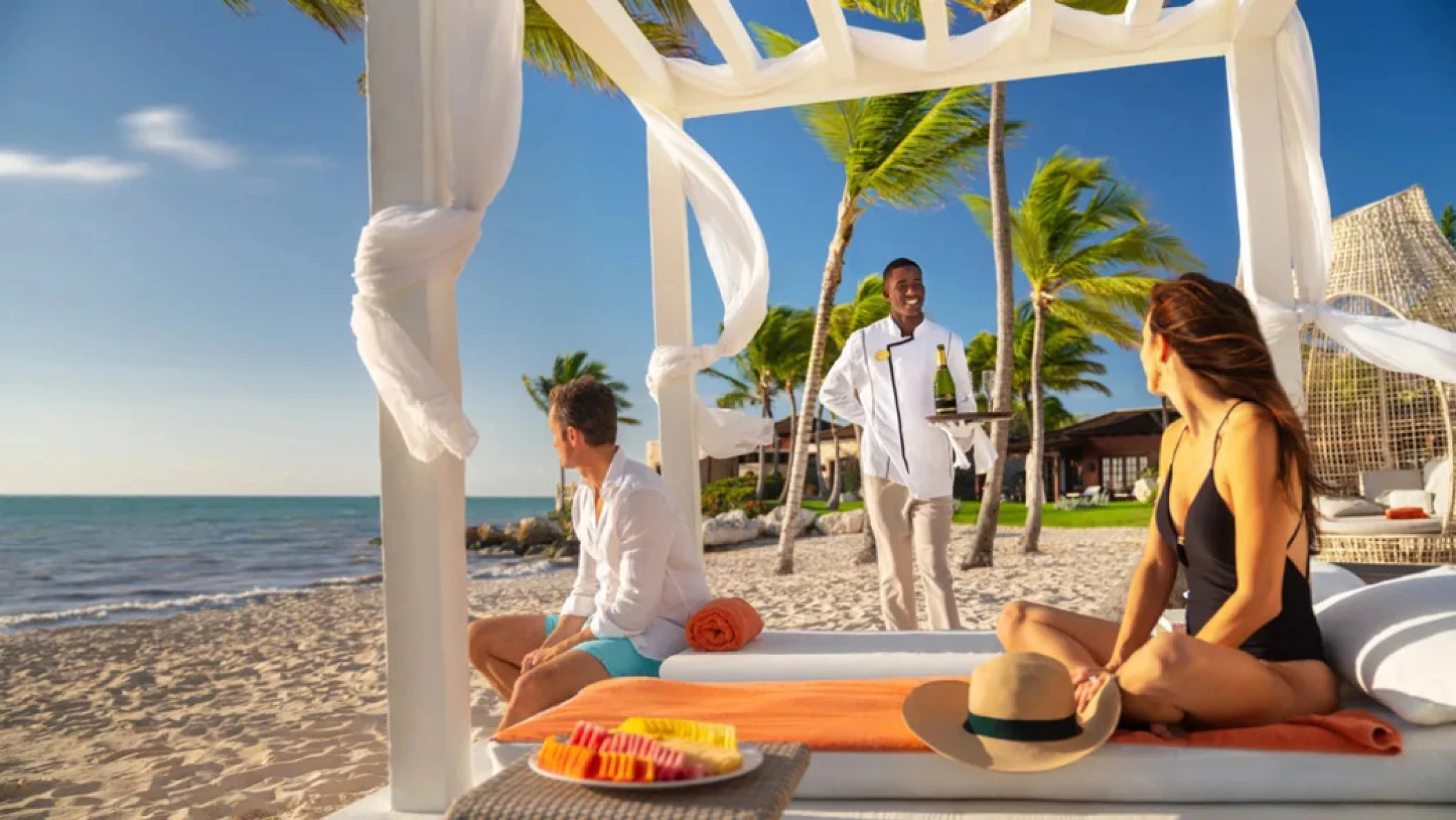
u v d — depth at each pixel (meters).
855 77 4.31
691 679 2.74
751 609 3.12
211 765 4.29
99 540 36.16
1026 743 1.86
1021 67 4.18
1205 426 2.12
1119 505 28.73
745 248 4.50
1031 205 17.03
